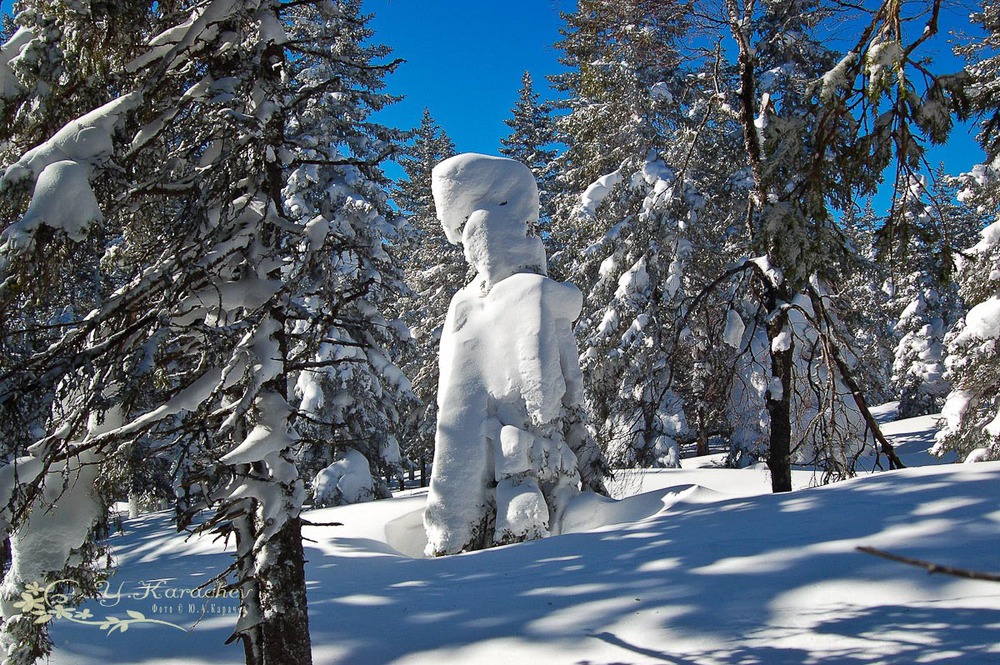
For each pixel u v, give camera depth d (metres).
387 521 13.62
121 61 6.20
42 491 5.48
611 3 10.76
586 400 21.31
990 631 4.54
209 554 12.62
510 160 13.45
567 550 8.53
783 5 10.90
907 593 5.25
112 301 5.54
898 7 4.85
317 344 6.26
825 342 10.57
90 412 5.67
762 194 10.64
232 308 6.08
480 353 12.33
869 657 4.55
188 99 6.17
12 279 4.75
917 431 30.30
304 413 5.89
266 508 5.62
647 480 16.23
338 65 20.00
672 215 19.38
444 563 9.27
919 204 5.64
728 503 9.20
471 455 11.81
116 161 5.43
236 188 6.41
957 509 6.53
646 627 5.61
